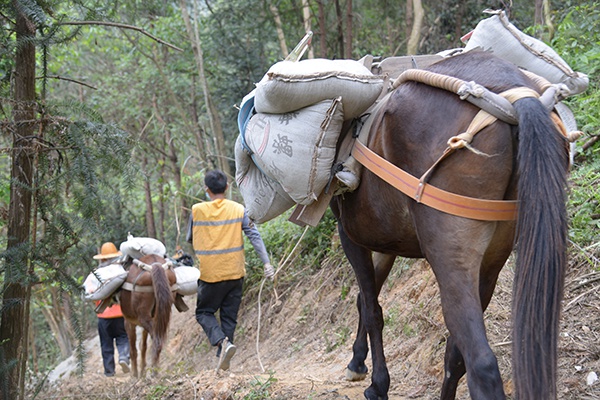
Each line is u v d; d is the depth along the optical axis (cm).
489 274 341
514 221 309
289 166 373
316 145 367
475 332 293
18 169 501
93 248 497
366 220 369
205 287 708
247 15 1204
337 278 785
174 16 1305
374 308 426
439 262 307
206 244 707
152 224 1392
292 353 731
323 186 378
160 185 1402
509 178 298
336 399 482
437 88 319
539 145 278
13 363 478
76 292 489
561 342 442
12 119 514
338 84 357
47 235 483
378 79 367
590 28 696
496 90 305
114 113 1550
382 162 337
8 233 503
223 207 710
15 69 513
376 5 1220
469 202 300
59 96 1555
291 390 522
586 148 593
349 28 973
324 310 760
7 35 486
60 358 1463
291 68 366
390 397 494
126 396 639
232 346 650
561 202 274
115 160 483
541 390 264
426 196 310
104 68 1573
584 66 662
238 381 552
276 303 839
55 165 500
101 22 532
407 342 571
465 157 298
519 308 271
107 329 951
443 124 310
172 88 1387
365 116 373
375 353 427
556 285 269
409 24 1016
